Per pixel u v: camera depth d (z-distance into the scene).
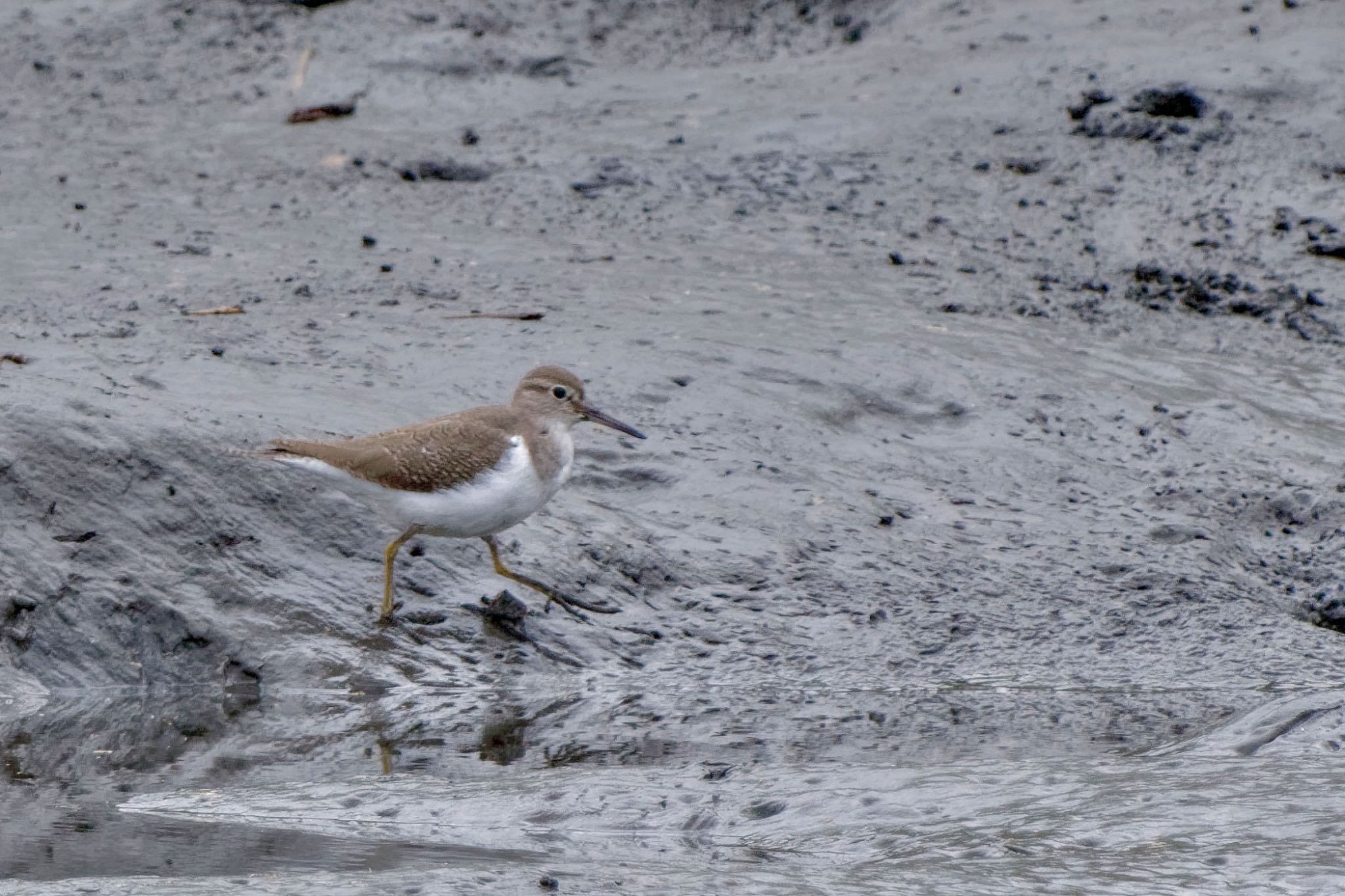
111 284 16.52
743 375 14.81
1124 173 20.73
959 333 16.47
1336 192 19.78
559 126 23.38
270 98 25.09
